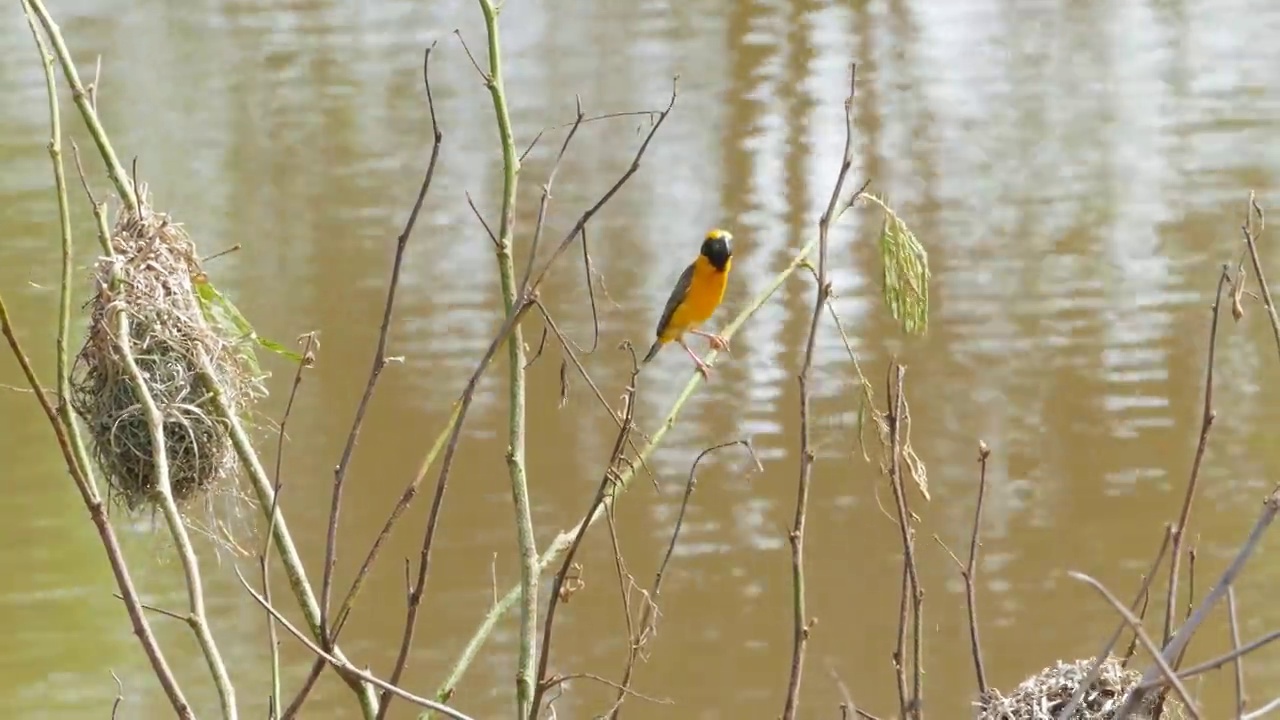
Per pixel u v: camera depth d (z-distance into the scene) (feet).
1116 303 56.08
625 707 35.96
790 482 45.60
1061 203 64.85
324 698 37.73
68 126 71.51
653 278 58.75
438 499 13.26
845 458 46.75
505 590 40.73
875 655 38.14
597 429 48.67
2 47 79.92
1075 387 50.60
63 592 39.99
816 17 84.38
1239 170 67.31
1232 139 70.54
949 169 68.59
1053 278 58.44
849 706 14.48
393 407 49.80
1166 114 73.20
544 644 13.97
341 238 62.54
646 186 67.05
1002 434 47.80
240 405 19.54
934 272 59.06
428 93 12.78
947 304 56.29
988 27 84.53
